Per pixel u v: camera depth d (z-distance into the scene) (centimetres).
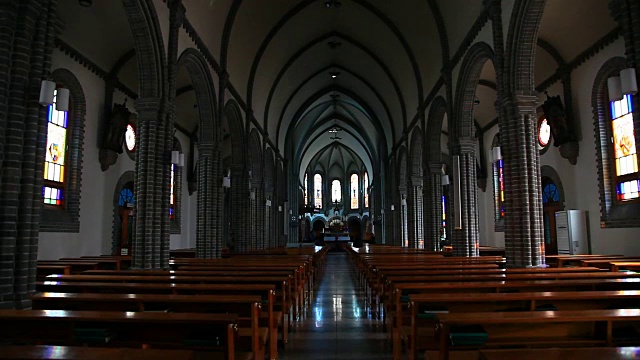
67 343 448
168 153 1217
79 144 1554
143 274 904
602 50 1505
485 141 2583
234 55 1983
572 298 496
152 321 388
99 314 406
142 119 1178
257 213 2619
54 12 681
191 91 2238
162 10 1226
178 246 2423
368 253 1928
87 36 1512
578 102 1641
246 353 504
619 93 741
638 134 1380
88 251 1616
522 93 1175
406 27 2127
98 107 1667
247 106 2252
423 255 1725
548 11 1528
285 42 2442
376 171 4209
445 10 1720
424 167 2192
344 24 2506
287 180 3694
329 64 3073
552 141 1858
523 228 1150
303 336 822
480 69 1514
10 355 281
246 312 552
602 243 1538
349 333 845
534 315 388
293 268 1020
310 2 2194
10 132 611
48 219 1404
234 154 2200
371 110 3547
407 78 2500
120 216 1881
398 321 638
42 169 655
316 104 3803
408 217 2662
